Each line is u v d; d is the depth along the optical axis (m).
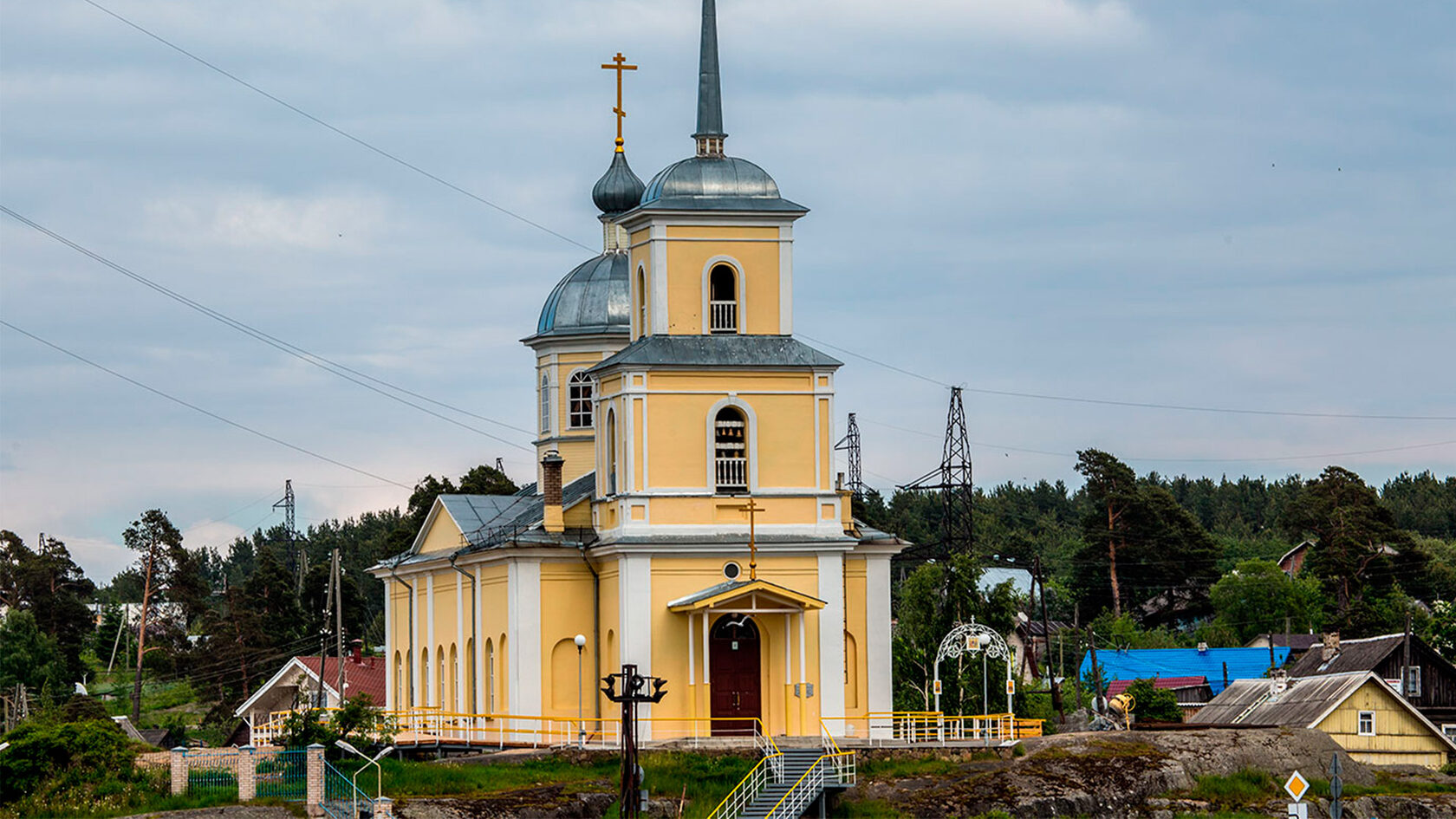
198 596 127.81
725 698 69.38
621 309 85.50
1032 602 107.19
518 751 66.94
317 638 126.50
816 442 70.81
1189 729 71.50
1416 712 82.50
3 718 116.75
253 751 60.75
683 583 69.19
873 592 73.19
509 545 70.88
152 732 107.44
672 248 71.31
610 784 62.62
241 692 122.19
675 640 68.88
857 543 70.88
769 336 71.44
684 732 68.25
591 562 71.88
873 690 72.56
